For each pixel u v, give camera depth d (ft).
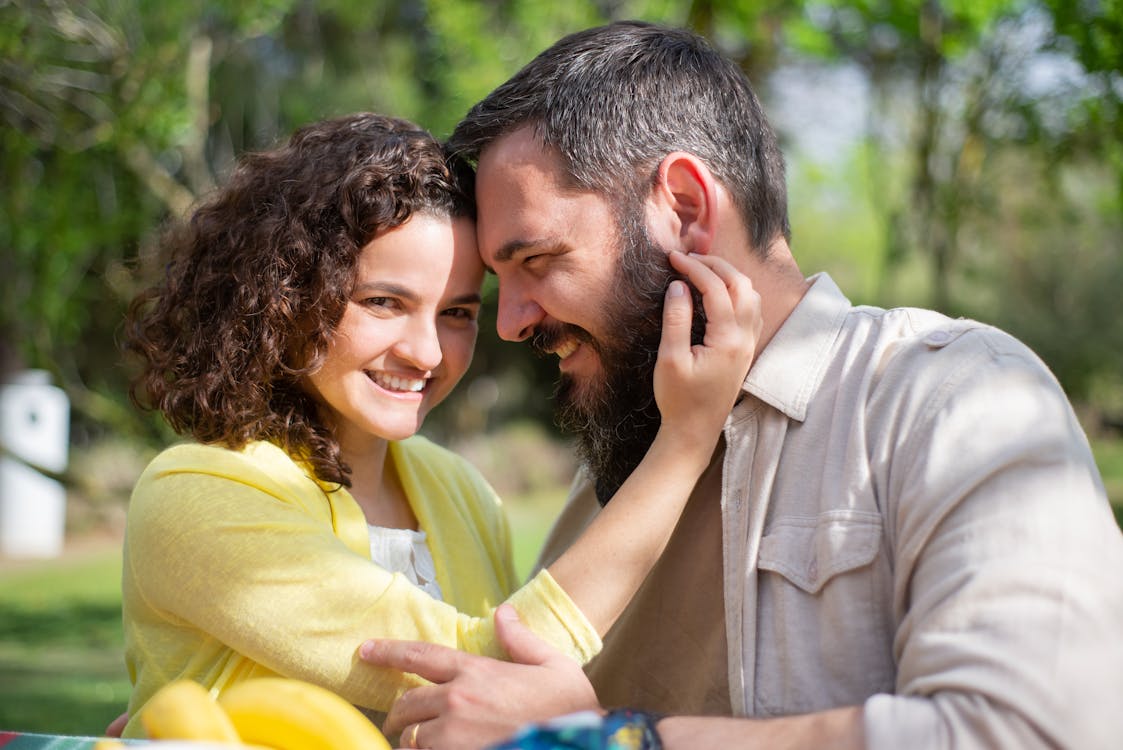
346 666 5.13
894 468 4.91
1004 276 46.06
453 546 6.56
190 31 20.36
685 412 5.26
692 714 5.64
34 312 19.22
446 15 22.67
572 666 4.87
